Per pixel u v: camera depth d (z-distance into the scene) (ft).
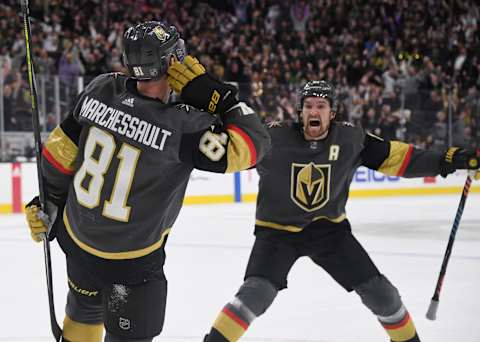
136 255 8.83
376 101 53.52
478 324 17.02
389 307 12.05
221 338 11.23
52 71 50.39
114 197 8.63
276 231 12.42
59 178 9.41
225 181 48.34
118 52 53.72
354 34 66.90
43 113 42.70
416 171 12.24
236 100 8.70
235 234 32.96
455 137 55.88
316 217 12.42
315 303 19.08
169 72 8.66
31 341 15.58
